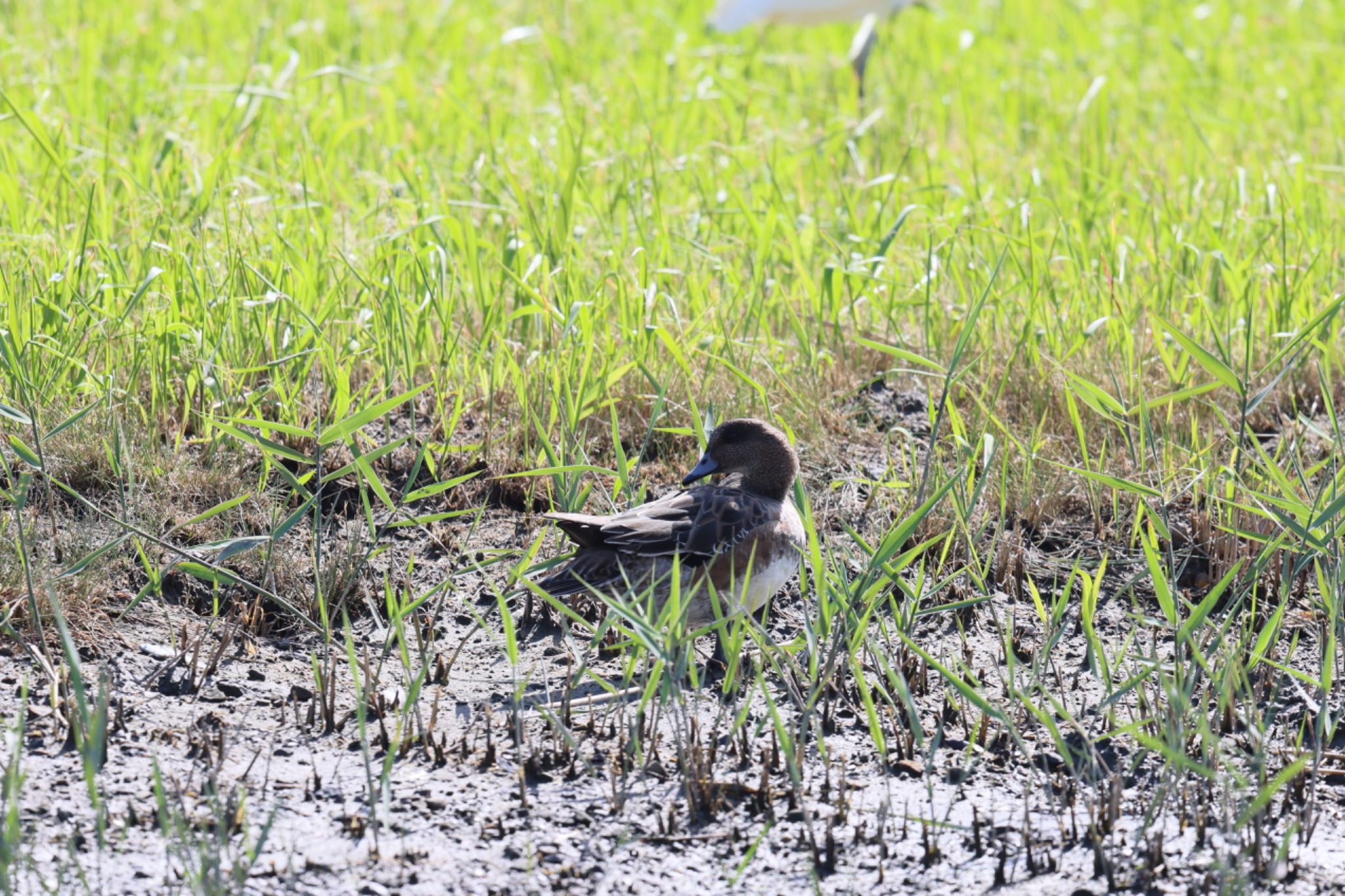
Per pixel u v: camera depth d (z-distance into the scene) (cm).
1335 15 3067
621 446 1001
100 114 1816
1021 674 906
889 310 1332
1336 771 802
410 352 1220
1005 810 769
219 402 1104
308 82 2081
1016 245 1487
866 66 2294
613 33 2717
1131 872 712
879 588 887
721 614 852
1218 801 766
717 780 782
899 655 892
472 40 2581
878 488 1106
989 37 2738
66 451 1027
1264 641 838
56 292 1191
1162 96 2258
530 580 867
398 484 1091
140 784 750
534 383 1173
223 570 895
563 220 1420
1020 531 1044
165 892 666
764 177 1658
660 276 1409
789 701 868
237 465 1062
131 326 1187
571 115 1903
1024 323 1327
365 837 721
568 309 1237
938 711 865
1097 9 3138
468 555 1020
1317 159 1861
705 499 910
